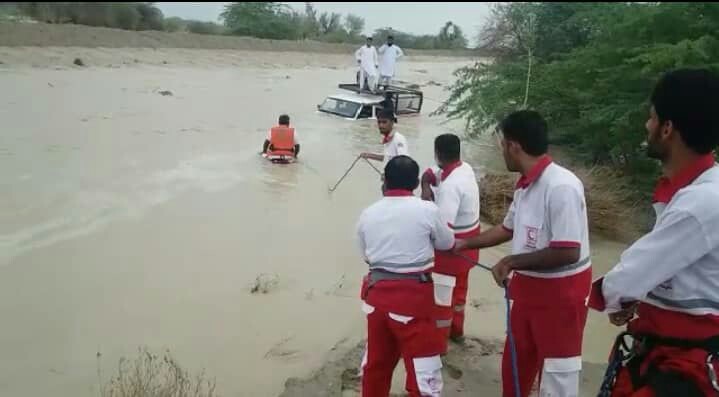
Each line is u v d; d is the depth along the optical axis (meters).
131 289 6.36
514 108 14.06
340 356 5.29
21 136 11.27
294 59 33.56
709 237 2.55
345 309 6.27
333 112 17.50
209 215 8.66
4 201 8.19
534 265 3.51
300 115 16.98
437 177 5.22
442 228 4.10
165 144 12.01
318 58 35.84
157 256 7.18
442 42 52.59
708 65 10.23
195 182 10.00
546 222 3.57
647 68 10.65
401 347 4.05
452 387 4.79
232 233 8.11
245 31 40.03
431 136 16.14
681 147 2.68
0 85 15.80
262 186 10.27
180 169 10.55
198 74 23.45
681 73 2.66
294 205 9.48
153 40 28.17
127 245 7.39
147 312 5.93
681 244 2.59
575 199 3.49
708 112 2.59
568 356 3.69
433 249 4.19
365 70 19.28
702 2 12.07
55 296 6.07
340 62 35.94
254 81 23.44
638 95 11.38
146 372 4.89
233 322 5.86
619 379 2.87
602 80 12.13
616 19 13.88
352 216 9.22
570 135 13.78
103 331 5.53
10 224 7.56
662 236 2.63
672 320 2.71
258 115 16.11
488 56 20.09
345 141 14.26
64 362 5.02
